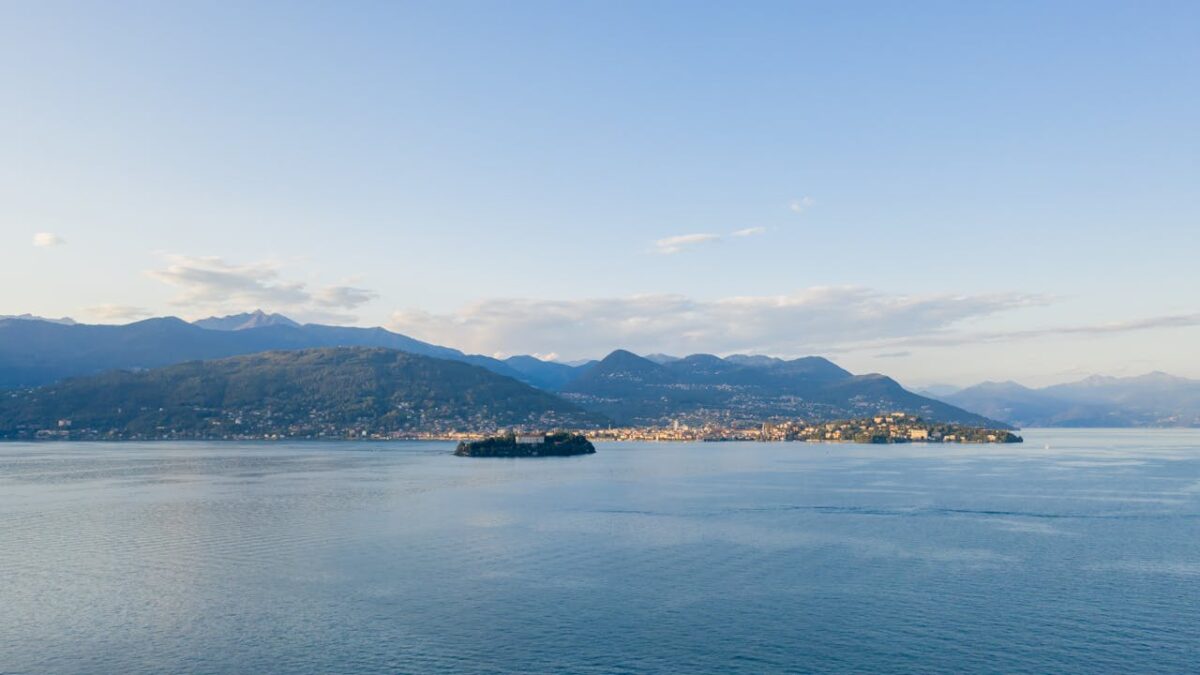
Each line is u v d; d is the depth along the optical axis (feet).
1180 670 282.77
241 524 564.30
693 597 368.89
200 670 278.67
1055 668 284.82
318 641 307.17
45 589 376.48
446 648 300.61
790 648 302.86
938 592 379.55
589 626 326.24
